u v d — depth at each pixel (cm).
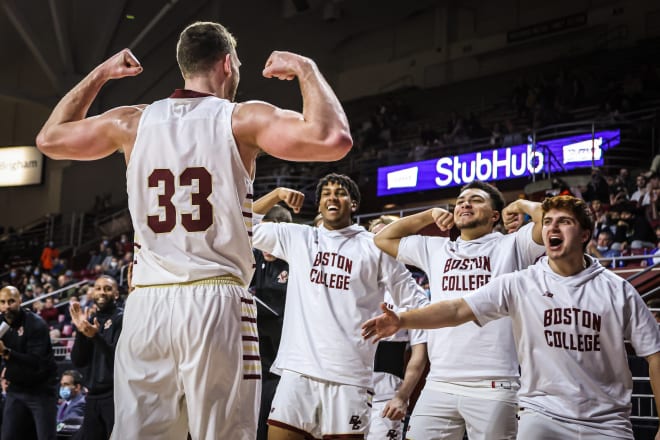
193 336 235
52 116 268
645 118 1694
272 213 568
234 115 247
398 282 457
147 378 240
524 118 2014
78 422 812
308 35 2558
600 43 2112
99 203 2684
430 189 1836
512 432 409
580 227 342
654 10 2034
